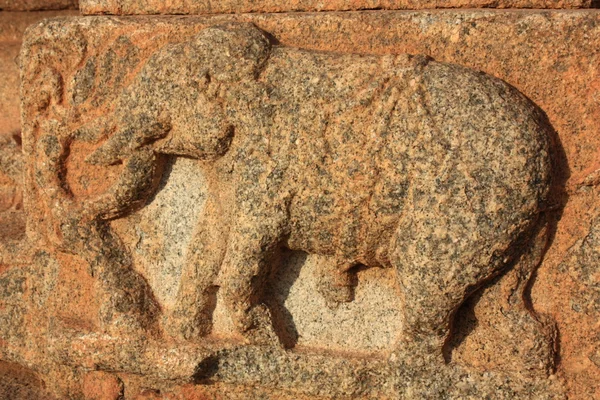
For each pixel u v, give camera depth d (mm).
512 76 1580
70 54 1854
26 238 2020
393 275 1732
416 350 1636
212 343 1767
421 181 1514
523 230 1511
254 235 1641
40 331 1975
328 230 1635
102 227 1886
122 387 1894
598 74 1527
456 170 1487
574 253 1590
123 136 1767
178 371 1741
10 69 2498
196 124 1669
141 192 1834
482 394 1616
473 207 1482
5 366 2104
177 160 1843
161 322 1831
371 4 1736
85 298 1908
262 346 1746
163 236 1872
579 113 1552
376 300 1751
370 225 1595
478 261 1504
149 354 1771
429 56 1612
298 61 1629
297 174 1603
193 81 1662
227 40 1654
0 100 2502
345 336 1770
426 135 1505
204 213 1804
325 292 1758
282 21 1712
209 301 1799
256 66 1638
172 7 1865
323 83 1589
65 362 1838
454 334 1659
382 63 1580
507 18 1566
